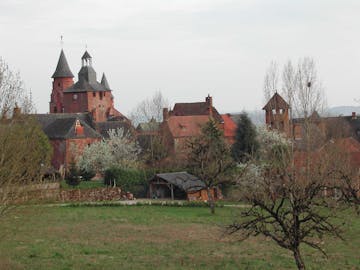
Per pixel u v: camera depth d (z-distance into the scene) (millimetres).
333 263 40938
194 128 133125
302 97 74062
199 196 89938
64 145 123250
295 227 30500
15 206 35438
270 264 40219
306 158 63000
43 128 128375
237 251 45594
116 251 45031
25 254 42719
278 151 64938
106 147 108938
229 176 74688
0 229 36781
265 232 31312
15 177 35812
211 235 53688
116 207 77375
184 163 104062
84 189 85562
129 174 94188
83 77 170875
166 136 125125
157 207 77438
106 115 173125
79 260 40812
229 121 143250
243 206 74875
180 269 38250
